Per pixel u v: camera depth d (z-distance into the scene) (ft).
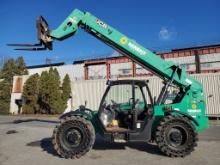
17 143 33.99
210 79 75.10
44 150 29.35
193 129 25.46
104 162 23.80
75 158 25.45
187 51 116.16
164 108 27.71
